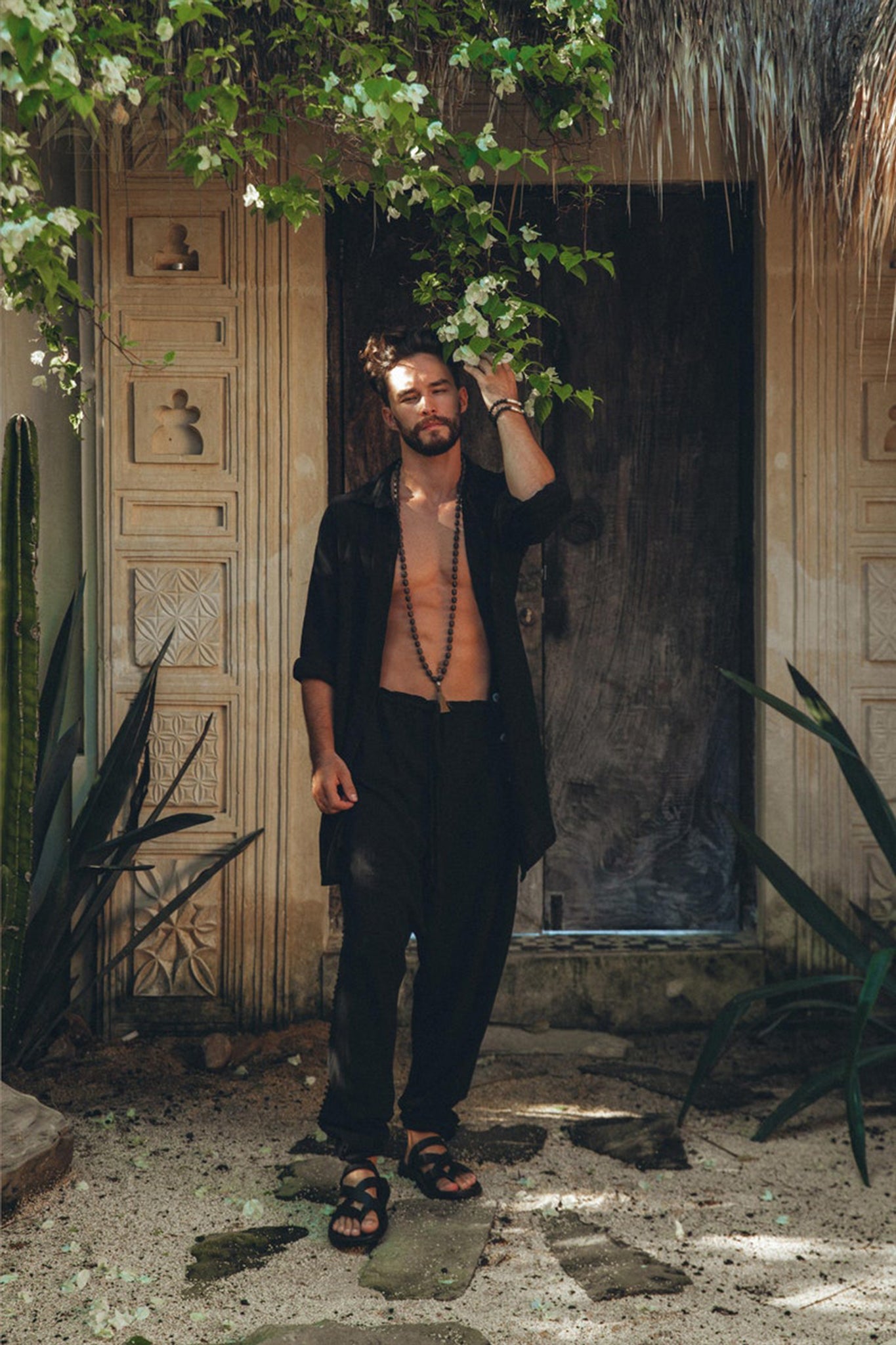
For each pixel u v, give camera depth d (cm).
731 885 430
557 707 428
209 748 397
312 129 383
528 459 285
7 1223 279
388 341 291
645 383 422
